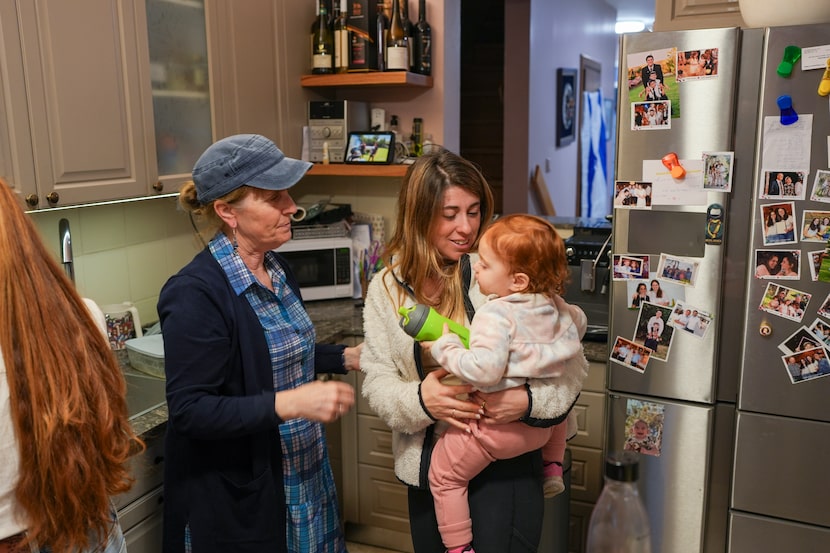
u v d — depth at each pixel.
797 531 2.23
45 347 1.06
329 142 3.09
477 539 1.60
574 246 2.73
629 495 2.20
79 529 1.14
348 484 2.93
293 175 1.62
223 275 1.63
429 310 1.53
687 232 2.21
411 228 1.64
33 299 1.06
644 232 2.27
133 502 1.82
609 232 2.86
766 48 2.04
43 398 1.05
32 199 1.85
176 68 2.34
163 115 2.30
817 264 2.08
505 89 5.27
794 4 2.03
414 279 1.65
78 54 1.96
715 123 2.12
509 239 1.49
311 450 1.80
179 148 2.39
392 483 2.86
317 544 1.81
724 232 2.17
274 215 1.63
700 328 2.23
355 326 2.75
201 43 2.45
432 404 1.52
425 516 1.70
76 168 1.98
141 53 2.18
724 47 2.08
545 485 1.75
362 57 2.97
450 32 3.24
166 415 1.90
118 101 2.11
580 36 6.66
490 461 1.55
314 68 3.04
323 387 1.52
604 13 7.55
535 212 5.60
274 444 1.70
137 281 2.71
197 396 1.52
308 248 3.05
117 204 2.60
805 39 2.00
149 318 2.78
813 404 2.15
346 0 2.96
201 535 1.65
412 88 3.23
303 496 1.78
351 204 3.38
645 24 8.95
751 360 2.20
